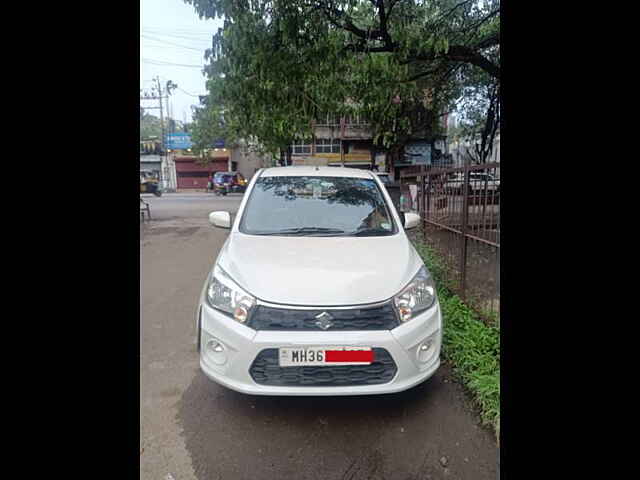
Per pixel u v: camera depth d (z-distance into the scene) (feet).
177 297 14.71
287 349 6.61
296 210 10.23
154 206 57.77
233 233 9.57
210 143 97.71
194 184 121.80
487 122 39.22
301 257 7.95
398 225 10.16
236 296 7.06
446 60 22.13
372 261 7.86
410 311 7.14
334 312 6.78
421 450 6.61
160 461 6.38
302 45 16.75
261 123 19.12
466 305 12.07
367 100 19.31
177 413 7.62
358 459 6.44
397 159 66.80
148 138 128.26
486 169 11.10
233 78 17.85
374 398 8.03
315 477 6.08
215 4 16.08
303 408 7.73
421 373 7.12
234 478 6.08
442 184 16.08
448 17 21.71
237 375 6.80
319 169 11.92
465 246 12.61
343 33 18.84
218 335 7.01
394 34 19.01
